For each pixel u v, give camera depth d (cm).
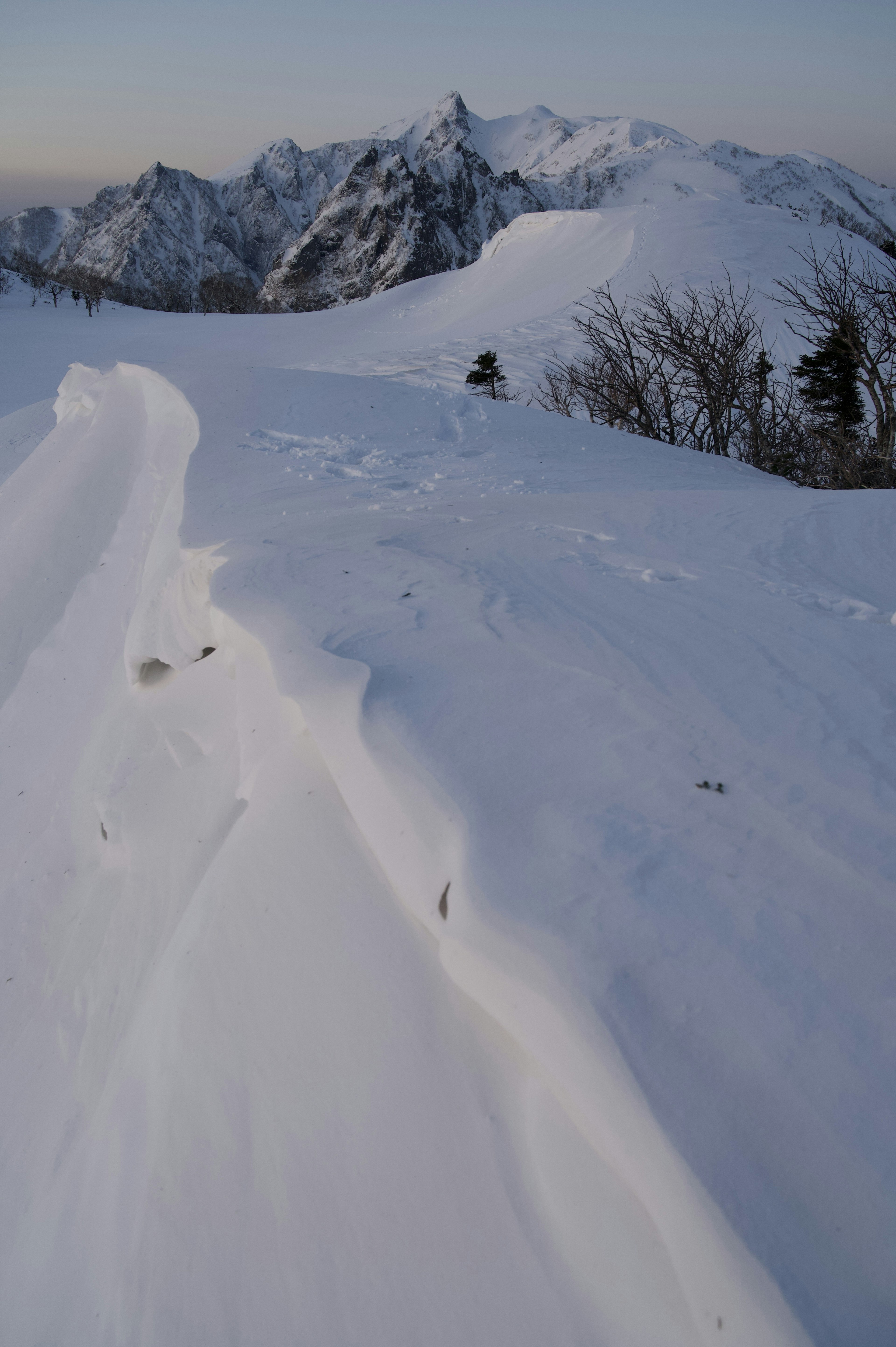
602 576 301
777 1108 104
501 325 3794
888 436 1111
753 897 133
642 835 149
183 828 307
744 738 178
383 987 170
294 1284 145
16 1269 211
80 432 1029
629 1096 109
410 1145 148
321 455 651
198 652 399
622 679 209
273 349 4769
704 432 1359
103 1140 210
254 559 339
